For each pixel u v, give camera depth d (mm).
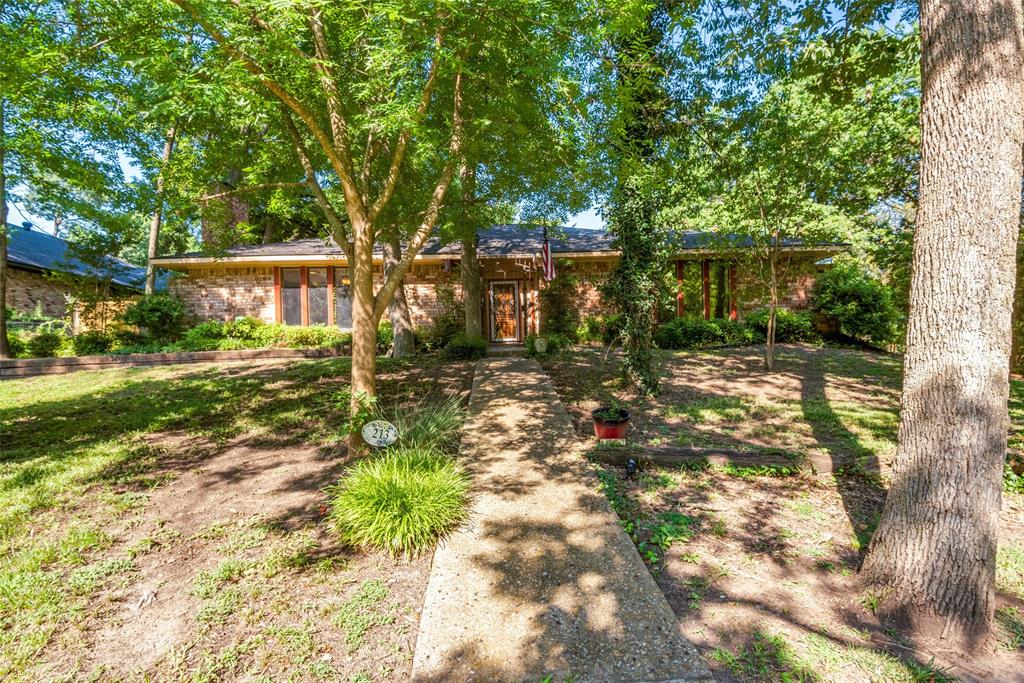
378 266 13938
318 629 2406
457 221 8008
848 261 13727
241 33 3402
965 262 2432
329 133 5793
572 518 3523
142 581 2779
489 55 4461
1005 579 2836
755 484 4215
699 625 2443
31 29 4219
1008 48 2365
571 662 2148
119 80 4926
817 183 8719
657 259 7312
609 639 2293
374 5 3480
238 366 10312
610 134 5445
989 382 2424
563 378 8680
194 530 3369
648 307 7270
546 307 13984
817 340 12766
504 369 9500
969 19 2418
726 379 8453
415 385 8180
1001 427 2439
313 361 10961
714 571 2924
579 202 7215
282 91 3848
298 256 12922
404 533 3074
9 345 11133
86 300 12273
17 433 5629
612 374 8875
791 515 3637
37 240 17016
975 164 2400
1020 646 2340
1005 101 2365
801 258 12727
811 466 4426
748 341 12719
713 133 8898
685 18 5043
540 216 8836
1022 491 3930
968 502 2414
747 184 8727
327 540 3254
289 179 6508
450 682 2043
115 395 7582
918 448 2574
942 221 2508
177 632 2369
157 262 13078
